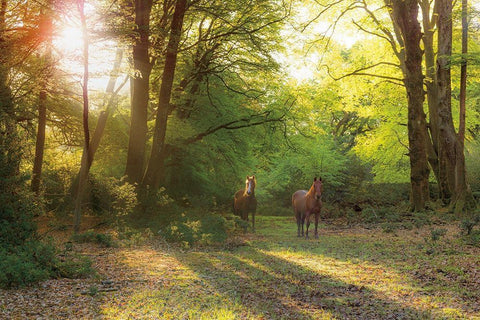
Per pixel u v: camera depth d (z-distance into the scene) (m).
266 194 31.00
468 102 30.78
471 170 28.44
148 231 13.95
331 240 14.17
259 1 18.22
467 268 8.78
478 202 22.31
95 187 17.55
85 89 12.99
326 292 7.21
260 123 20.67
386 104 28.53
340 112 43.16
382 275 8.50
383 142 28.83
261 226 19.62
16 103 12.27
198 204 19.62
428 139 23.92
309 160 30.91
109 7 14.05
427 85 23.94
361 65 26.73
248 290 7.27
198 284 7.65
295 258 10.52
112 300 6.43
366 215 21.80
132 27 13.64
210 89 21.20
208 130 20.41
